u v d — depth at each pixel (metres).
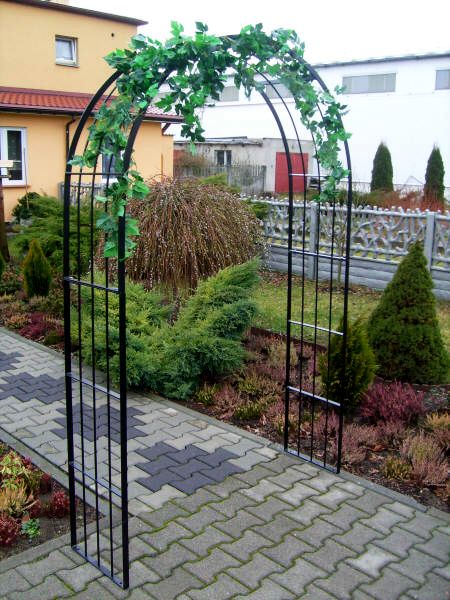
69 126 16.56
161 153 18.55
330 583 2.94
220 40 3.08
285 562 3.09
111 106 2.72
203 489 3.77
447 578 3.00
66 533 3.34
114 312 5.83
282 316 7.64
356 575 3.00
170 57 2.76
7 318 7.71
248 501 3.64
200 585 2.91
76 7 17.45
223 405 5.05
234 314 5.50
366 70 25.03
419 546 3.24
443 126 23.66
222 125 28.97
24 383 5.60
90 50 18.22
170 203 6.41
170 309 6.31
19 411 4.99
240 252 6.96
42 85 17.34
